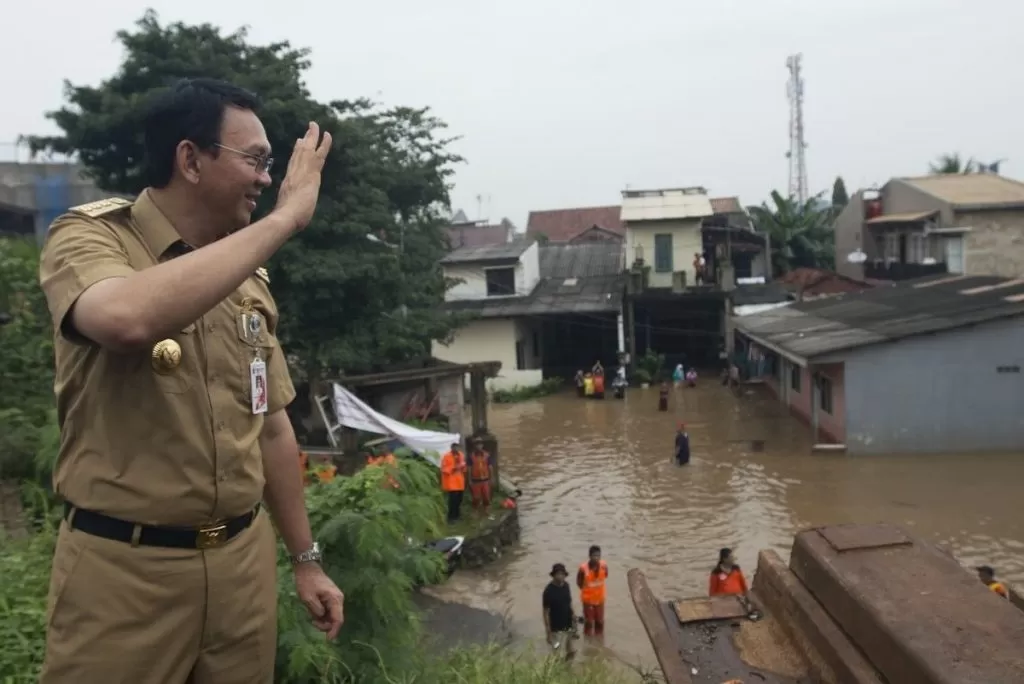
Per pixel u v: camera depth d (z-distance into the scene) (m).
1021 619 2.52
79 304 1.41
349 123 14.95
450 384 15.80
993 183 31.08
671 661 3.06
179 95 1.71
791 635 3.12
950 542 12.12
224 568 1.77
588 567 9.52
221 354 1.75
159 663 1.68
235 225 1.81
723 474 16.72
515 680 4.00
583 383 27.53
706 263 32.38
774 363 26.19
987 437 17.75
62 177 22.83
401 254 17.81
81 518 1.69
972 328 17.59
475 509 13.37
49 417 6.27
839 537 3.27
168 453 1.66
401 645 3.71
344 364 14.33
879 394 17.92
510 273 30.08
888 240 33.34
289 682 3.38
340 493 3.89
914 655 2.33
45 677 1.70
